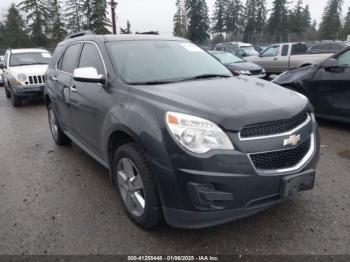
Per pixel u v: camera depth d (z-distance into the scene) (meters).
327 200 3.58
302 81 6.62
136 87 3.25
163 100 2.90
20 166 4.90
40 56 11.50
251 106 2.78
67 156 5.29
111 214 3.44
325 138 5.79
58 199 3.81
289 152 2.78
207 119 2.61
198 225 2.66
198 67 4.06
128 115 3.03
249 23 70.50
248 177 2.57
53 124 5.88
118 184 3.41
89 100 3.88
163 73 3.74
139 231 3.12
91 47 4.24
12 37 58.47
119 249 2.88
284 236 2.99
